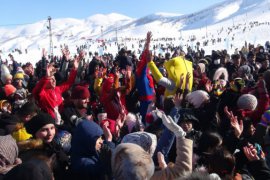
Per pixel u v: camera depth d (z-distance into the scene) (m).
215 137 4.52
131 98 8.46
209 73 12.64
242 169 4.43
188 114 5.72
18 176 2.59
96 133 4.06
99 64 11.67
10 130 5.25
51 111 6.68
